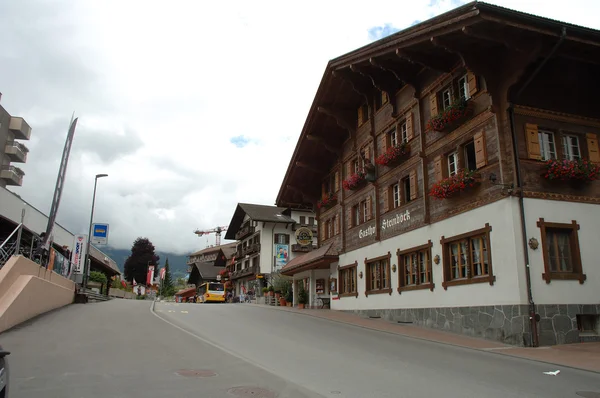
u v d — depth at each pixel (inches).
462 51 621.3
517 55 596.7
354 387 317.1
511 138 602.5
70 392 278.7
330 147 1120.2
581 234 601.0
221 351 443.2
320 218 1266.0
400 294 812.0
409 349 510.0
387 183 890.7
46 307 708.0
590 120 652.1
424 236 754.8
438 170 732.7
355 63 844.0
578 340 562.9
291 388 304.3
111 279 2198.6
